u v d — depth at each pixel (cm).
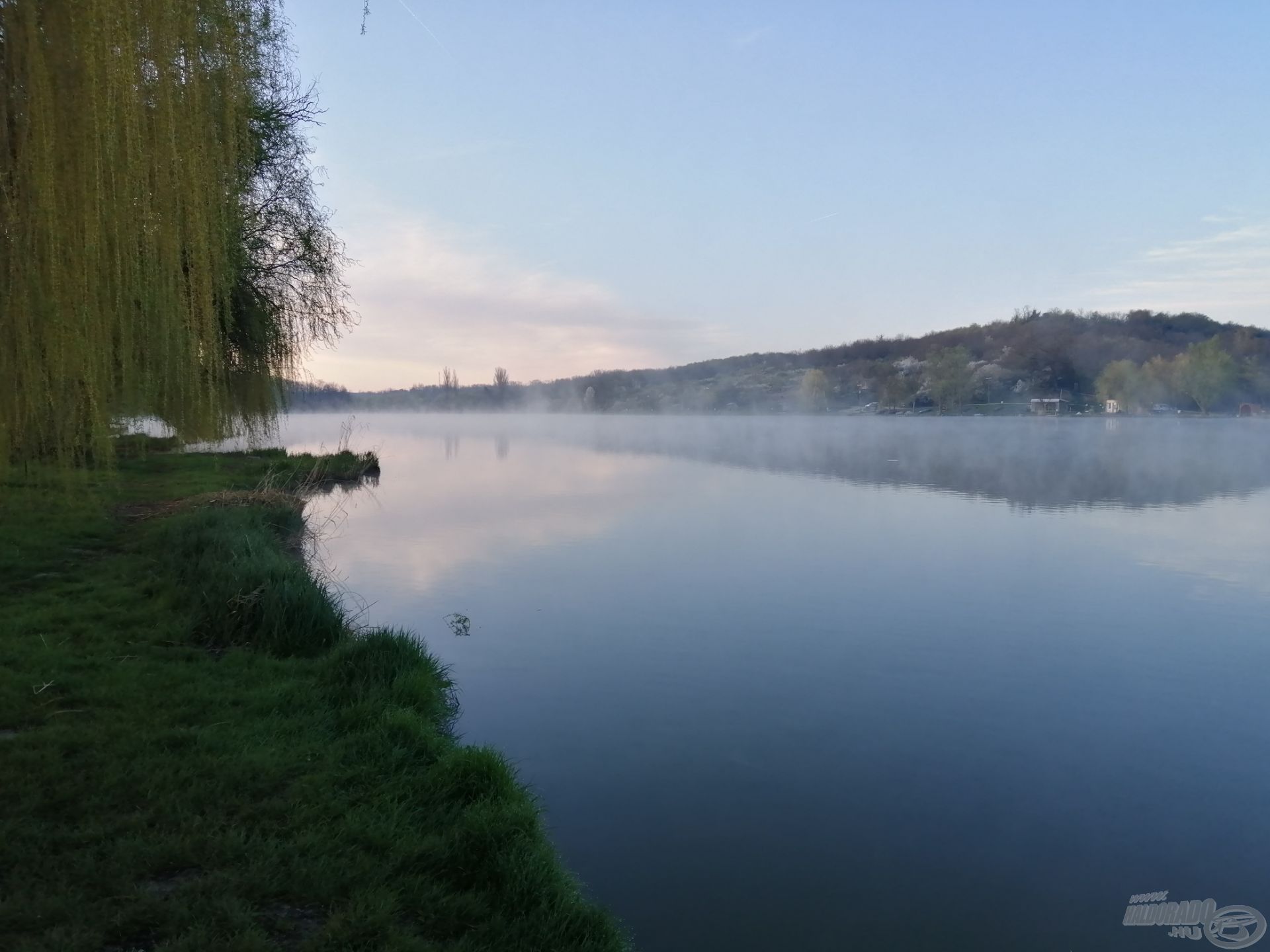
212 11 466
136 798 375
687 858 456
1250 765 591
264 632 648
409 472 2894
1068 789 553
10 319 387
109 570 831
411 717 500
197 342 448
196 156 427
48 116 364
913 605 1030
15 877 306
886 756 596
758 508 1939
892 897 427
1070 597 1076
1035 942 395
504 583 1115
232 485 1722
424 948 294
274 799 392
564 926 327
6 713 454
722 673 760
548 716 646
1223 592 1105
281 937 292
